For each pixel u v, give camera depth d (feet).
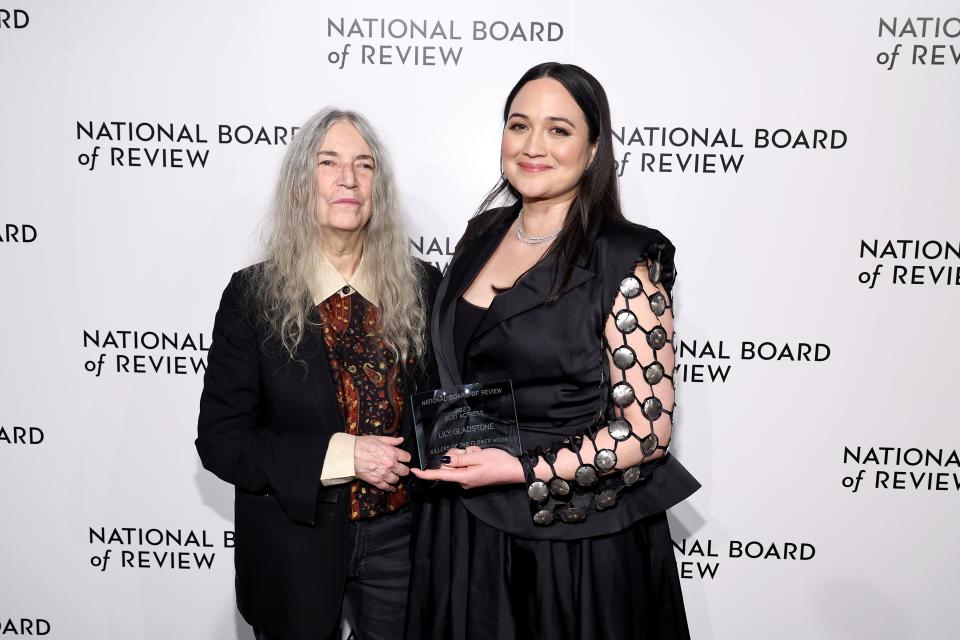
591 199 4.06
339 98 5.84
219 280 6.05
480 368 4.10
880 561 6.29
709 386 6.15
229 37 5.78
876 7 5.67
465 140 5.90
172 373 6.18
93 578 6.44
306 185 4.43
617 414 3.85
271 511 4.40
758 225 5.93
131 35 5.77
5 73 5.82
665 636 4.23
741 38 5.74
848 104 5.77
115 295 6.08
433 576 4.29
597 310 3.78
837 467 6.20
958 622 6.32
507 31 5.77
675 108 5.81
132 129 5.87
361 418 4.47
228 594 6.49
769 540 6.31
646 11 5.73
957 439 6.11
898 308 5.99
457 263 4.54
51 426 6.23
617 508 3.95
